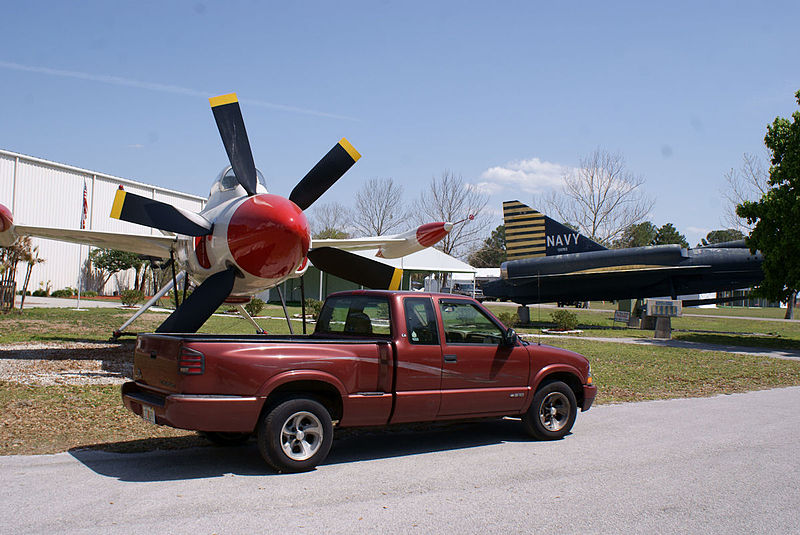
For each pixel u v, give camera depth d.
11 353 12.41
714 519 4.11
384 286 11.88
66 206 41.97
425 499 4.47
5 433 6.19
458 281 56.31
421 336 5.96
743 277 25.28
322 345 5.40
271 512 4.11
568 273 26.53
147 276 47.50
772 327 29.25
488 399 6.25
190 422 4.81
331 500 4.41
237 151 10.13
